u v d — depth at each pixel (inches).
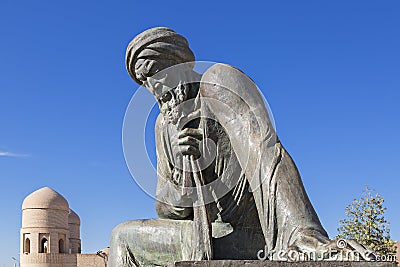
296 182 162.2
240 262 144.3
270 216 161.8
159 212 193.6
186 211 186.5
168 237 188.7
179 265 143.4
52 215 1796.3
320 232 154.9
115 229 199.2
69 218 1929.1
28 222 1781.5
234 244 177.8
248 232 180.9
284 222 158.4
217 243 175.8
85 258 1755.7
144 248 191.6
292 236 155.5
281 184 161.9
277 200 161.2
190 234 181.8
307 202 160.2
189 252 178.5
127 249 194.2
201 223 168.2
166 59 182.5
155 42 182.1
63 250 1788.9
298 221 156.6
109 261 199.8
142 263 192.2
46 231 1774.1
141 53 183.0
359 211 808.9
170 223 191.3
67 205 1843.0
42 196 1807.3
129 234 194.4
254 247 179.0
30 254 1759.4
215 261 144.6
